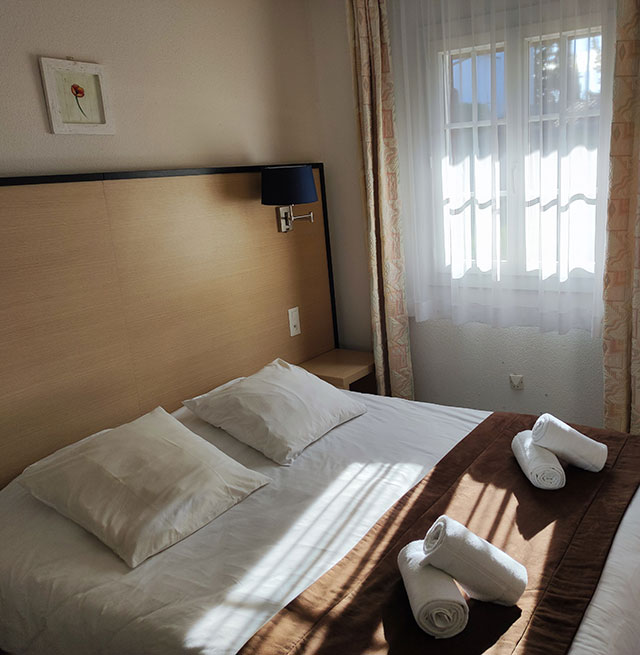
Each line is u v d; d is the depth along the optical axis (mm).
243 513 2021
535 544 1668
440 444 2373
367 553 1721
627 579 1528
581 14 2578
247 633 1487
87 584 1740
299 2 3350
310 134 3508
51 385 2357
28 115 2270
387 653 1363
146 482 1986
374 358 3496
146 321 2674
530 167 2852
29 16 2240
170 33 2727
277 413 2449
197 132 2891
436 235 3225
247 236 3105
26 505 2100
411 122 3129
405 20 3020
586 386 3039
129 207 2557
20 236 2209
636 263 2557
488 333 3262
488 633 1396
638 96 2457
